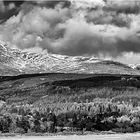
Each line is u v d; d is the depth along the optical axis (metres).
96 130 68.12
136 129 72.69
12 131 62.16
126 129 70.62
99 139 53.78
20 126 64.12
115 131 69.44
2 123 63.12
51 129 65.12
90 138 55.41
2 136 56.34
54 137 56.38
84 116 72.88
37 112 74.19
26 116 68.12
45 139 52.78
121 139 53.97
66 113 72.56
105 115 77.12
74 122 69.62
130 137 57.72
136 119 76.38
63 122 69.75
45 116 71.62
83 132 64.75
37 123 66.00
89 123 69.62
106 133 65.94
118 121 73.69
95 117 72.69
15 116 66.62
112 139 53.88
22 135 58.38
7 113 70.12
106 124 71.81
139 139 54.06
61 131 65.50
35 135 59.06
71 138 54.81
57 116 71.38
